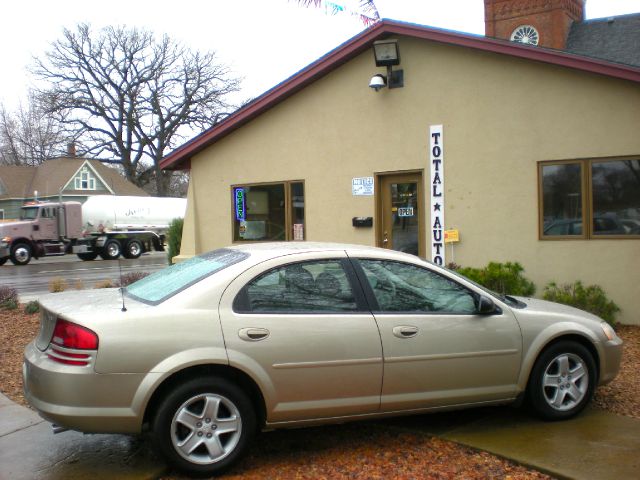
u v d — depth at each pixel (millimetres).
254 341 4086
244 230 12047
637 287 8523
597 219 8820
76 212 28656
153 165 50969
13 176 45969
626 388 5770
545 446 4402
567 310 5258
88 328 3846
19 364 6949
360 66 10625
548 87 9062
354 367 4309
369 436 4734
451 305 4730
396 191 10500
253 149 11859
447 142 9875
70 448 4527
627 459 4160
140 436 4754
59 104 46094
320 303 4367
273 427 4215
